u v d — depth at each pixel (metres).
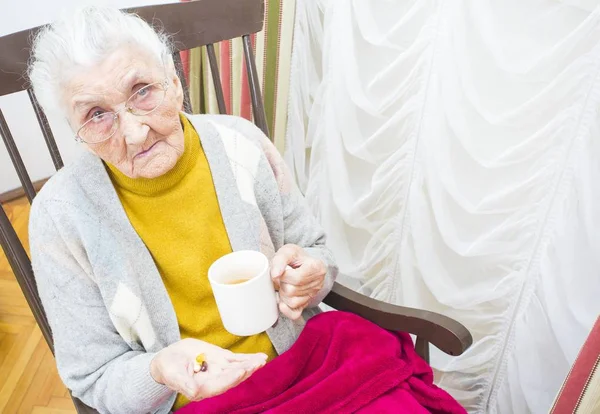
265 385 0.94
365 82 1.47
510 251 1.28
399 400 0.96
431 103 1.31
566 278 1.17
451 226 1.37
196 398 0.77
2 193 2.55
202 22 1.07
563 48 1.04
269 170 1.04
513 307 1.32
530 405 1.34
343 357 1.00
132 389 0.83
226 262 0.85
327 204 1.73
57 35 0.78
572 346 1.20
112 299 0.89
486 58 1.17
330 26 1.47
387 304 1.03
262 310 0.83
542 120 1.13
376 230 1.63
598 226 1.09
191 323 0.98
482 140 1.24
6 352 1.82
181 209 0.95
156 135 0.85
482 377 1.47
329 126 1.59
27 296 0.98
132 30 0.82
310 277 0.93
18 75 0.92
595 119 1.04
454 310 1.47
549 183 1.16
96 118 0.81
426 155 1.35
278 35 1.57
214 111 1.76
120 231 0.91
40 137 2.47
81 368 0.89
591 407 0.83
